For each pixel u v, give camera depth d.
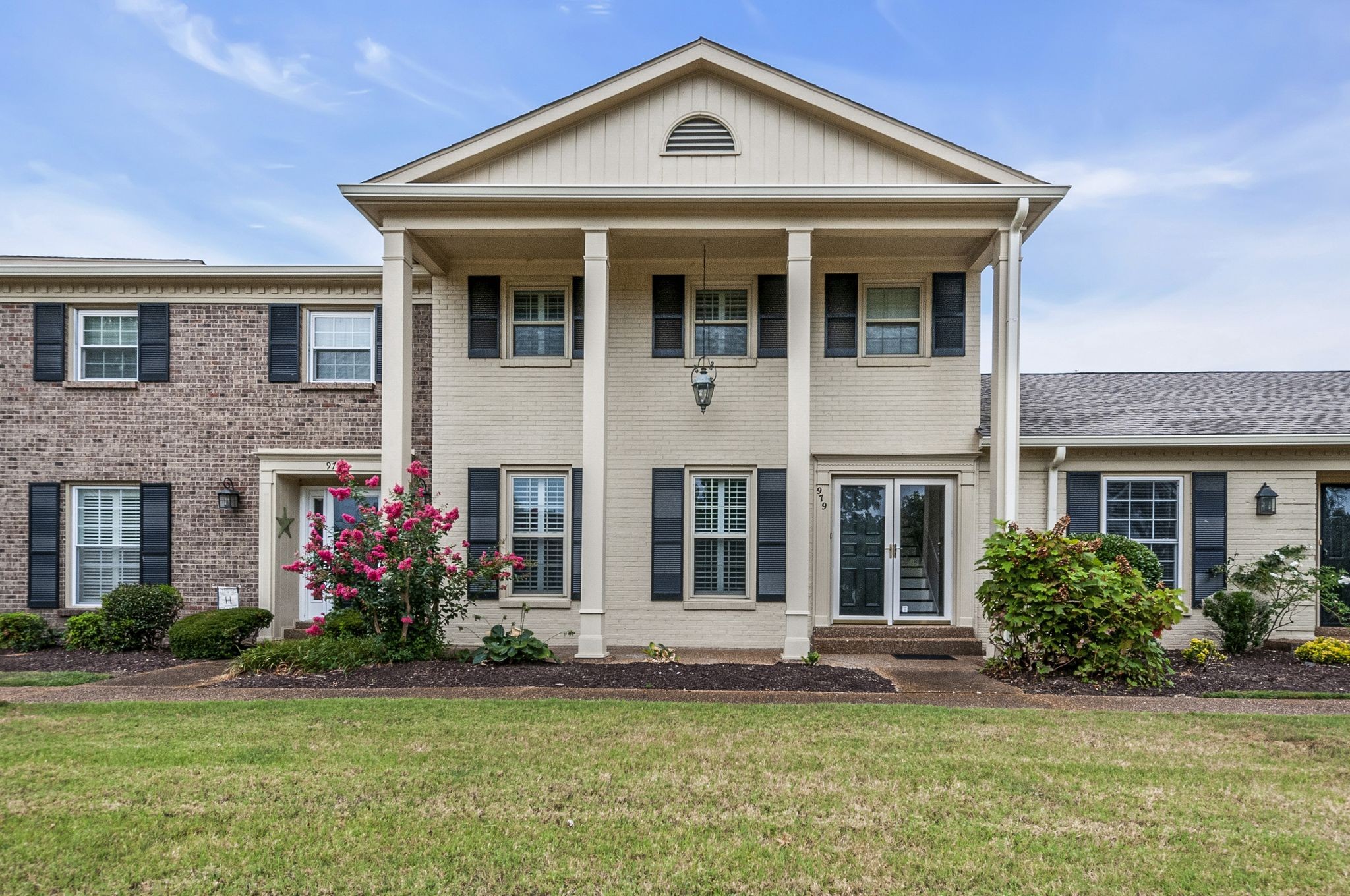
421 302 11.55
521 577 11.11
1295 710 7.13
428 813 4.57
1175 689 7.98
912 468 11.02
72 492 11.68
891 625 10.97
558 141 10.09
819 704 7.14
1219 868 4.00
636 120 10.08
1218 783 5.14
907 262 11.05
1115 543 9.91
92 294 11.65
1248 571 10.54
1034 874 3.93
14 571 11.54
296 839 4.23
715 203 9.57
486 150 9.90
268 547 11.40
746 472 11.12
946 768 5.39
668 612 10.96
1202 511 10.75
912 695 7.64
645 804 4.74
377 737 5.96
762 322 11.09
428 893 3.73
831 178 9.99
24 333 11.69
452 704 6.98
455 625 10.91
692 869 3.96
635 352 11.16
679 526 10.99
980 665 9.48
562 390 11.13
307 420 11.55
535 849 4.15
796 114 10.05
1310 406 11.62
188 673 8.82
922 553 11.09
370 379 11.72
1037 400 12.37
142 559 11.47
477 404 11.16
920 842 4.27
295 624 11.84
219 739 5.89
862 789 4.99
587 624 9.41
